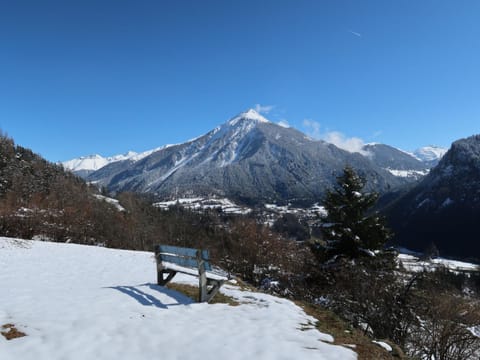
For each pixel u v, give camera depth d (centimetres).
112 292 892
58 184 6450
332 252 2109
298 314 817
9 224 3462
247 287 1209
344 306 1305
